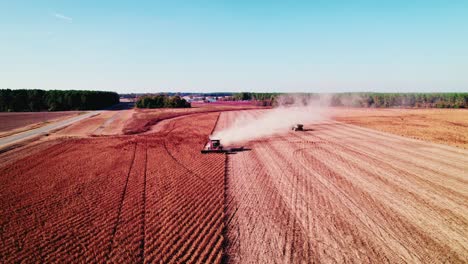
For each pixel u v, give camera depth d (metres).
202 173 24.50
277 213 16.98
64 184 21.64
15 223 15.49
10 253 12.77
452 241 14.00
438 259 12.57
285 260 12.43
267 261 12.37
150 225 15.34
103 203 18.11
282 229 15.12
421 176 23.67
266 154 31.67
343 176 23.78
